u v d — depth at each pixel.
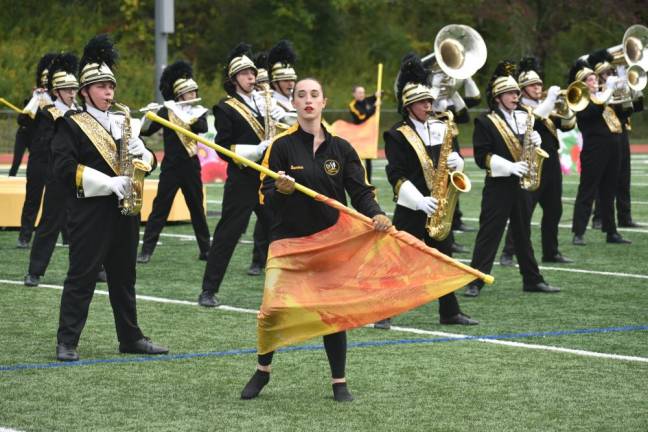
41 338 19.27
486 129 23.55
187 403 15.24
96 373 16.84
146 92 88.00
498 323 20.83
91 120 17.55
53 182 24.48
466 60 24.39
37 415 14.64
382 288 15.38
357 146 47.41
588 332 19.94
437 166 19.94
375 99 47.59
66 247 30.48
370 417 14.59
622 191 34.88
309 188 15.37
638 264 28.02
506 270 27.33
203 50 102.19
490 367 17.27
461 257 29.58
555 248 28.08
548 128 26.36
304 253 15.23
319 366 17.30
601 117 31.03
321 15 105.56
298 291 15.17
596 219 35.09
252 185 22.34
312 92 15.42
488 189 23.61
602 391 15.86
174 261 28.38
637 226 35.16
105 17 99.12
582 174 31.34
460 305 22.70
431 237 20.00
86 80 17.50
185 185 27.84
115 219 17.66
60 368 17.14
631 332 19.97
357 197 15.63
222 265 22.36
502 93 23.70
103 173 17.41
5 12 92.56
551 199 27.52
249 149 22.12
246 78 23.42
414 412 14.82
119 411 14.84
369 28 108.62
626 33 32.44
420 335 19.72
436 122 20.41
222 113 23.09
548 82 103.44
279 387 16.09
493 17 99.44
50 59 27.92
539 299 23.31
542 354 18.17
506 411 14.85
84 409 14.93
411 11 112.00
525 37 100.25
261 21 102.81
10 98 82.38
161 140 65.31
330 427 14.15
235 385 16.20
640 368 17.23
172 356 17.97
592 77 30.86
